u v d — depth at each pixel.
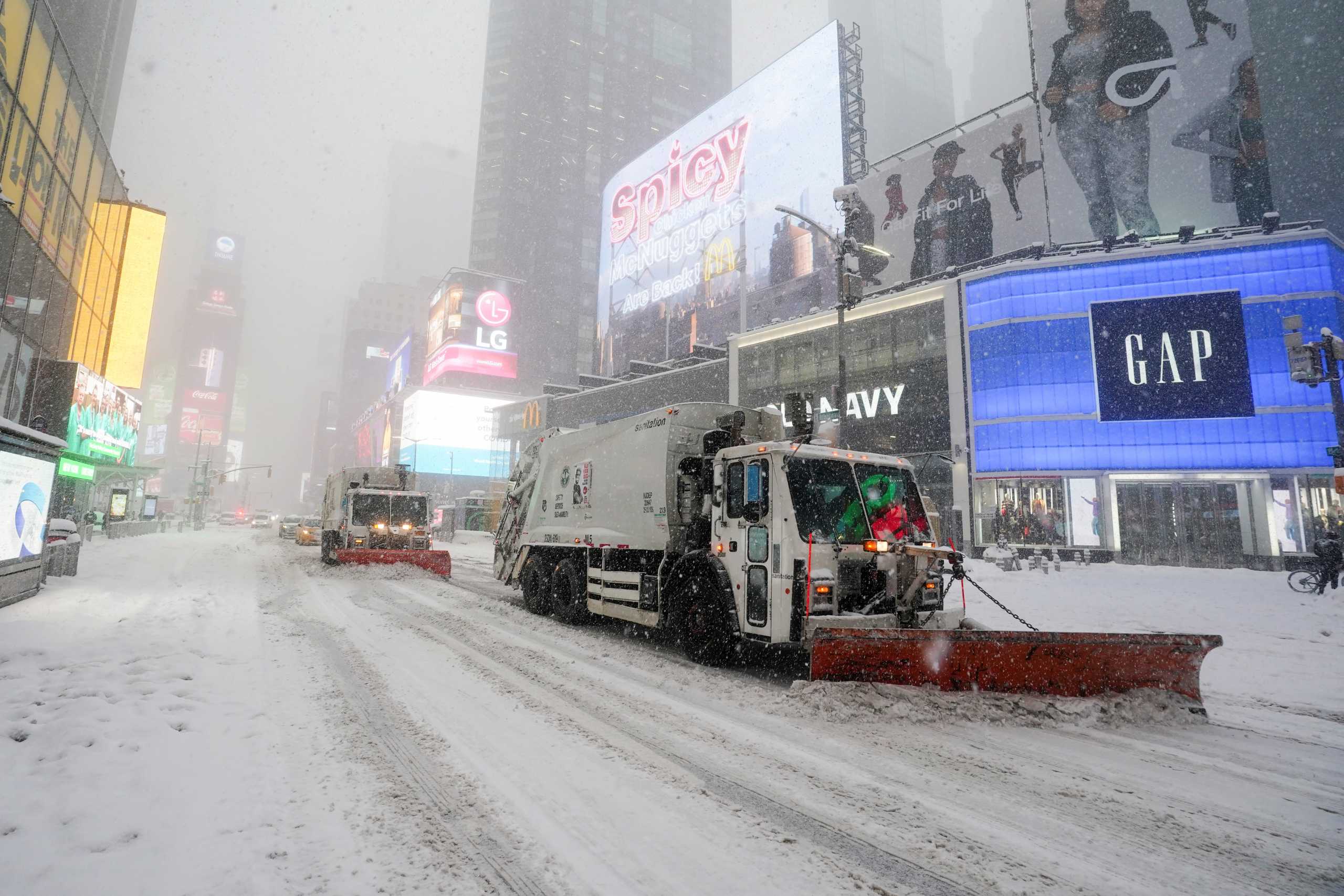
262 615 9.66
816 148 45.16
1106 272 26.95
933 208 37.12
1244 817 3.71
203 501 59.44
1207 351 24.97
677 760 4.40
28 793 3.39
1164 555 25.02
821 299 43.44
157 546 25.19
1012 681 5.50
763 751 4.62
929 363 31.66
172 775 3.71
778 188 47.84
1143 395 25.77
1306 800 3.94
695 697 6.00
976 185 35.44
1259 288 24.59
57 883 2.59
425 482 86.44
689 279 55.75
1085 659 5.55
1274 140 28.30
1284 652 8.38
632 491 8.88
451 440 88.62
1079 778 4.23
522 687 6.19
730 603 6.96
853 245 16.55
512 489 12.66
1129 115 31.00
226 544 30.28
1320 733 5.24
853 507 6.98
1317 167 27.50
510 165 108.88
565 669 6.98
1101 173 31.31
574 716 5.33
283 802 3.48
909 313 32.69
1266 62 28.69
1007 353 28.34
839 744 4.78
